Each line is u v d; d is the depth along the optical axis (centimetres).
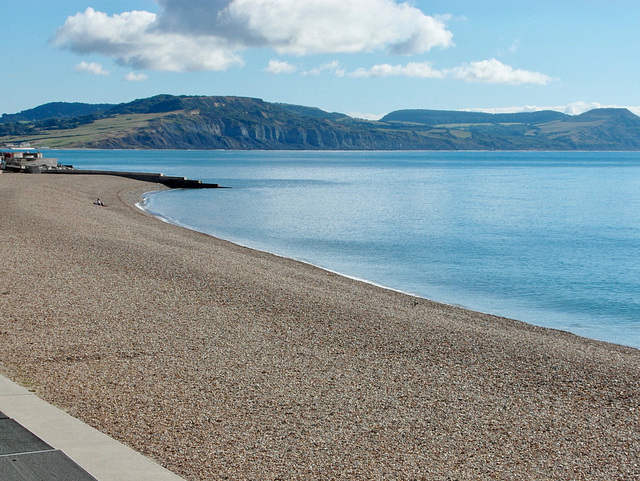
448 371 1134
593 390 1062
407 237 3859
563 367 1198
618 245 3603
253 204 6012
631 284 2531
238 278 1933
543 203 6469
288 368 1084
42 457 629
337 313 1555
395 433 808
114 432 746
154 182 8081
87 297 1555
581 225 4578
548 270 2822
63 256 2125
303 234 3944
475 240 3759
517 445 795
